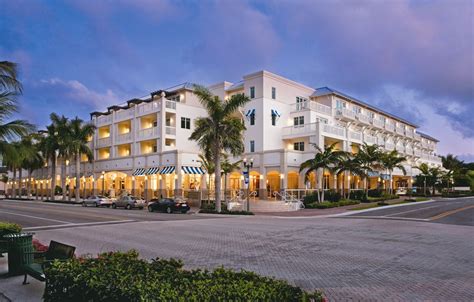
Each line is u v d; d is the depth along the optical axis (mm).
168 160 41938
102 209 35938
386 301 6938
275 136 43031
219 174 29797
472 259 10719
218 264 10172
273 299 4023
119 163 50438
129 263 5672
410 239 14680
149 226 19719
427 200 45281
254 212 30047
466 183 72000
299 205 32906
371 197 43375
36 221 22828
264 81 42750
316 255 11383
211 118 30172
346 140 44562
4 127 16891
